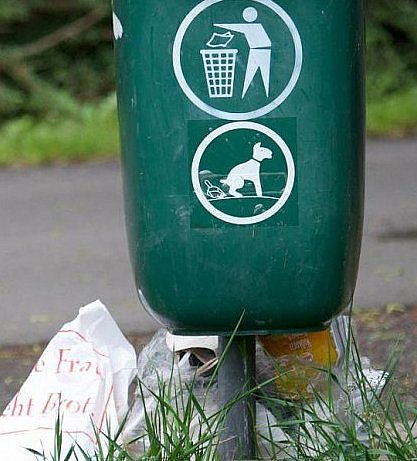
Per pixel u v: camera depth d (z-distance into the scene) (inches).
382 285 738.2
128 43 371.2
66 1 1652.3
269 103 367.9
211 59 366.6
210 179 371.2
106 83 1668.3
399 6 1708.9
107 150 1321.4
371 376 436.1
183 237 374.3
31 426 404.5
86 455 372.8
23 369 585.6
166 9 365.4
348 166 374.9
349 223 378.3
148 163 373.4
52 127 1525.6
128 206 385.1
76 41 1654.8
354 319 650.8
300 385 410.6
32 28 1648.6
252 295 376.2
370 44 1710.1
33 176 1213.1
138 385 408.8
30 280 798.5
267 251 373.7
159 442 373.4
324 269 376.8
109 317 432.8
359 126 378.3
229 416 389.4
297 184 371.2
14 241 923.4
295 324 382.3
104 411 409.4
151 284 381.7
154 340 442.0
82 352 422.9
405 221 933.2
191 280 376.2
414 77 1710.1
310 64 366.9
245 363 389.7
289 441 385.1
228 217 372.5
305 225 373.4
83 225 969.5
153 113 370.6
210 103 368.5
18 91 1606.8
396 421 426.0
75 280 790.5
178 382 414.9
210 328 382.9
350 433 377.4
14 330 675.4
